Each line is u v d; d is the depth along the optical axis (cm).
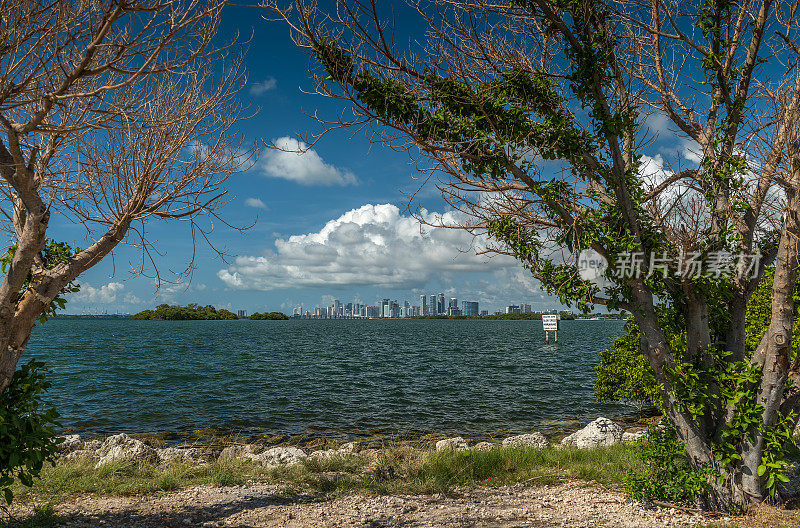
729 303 758
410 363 4291
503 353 5494
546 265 744
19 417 570
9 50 443
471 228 775
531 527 654
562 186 721
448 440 1277
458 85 695
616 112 719
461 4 724
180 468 1040
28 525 639
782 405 695
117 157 586
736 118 729
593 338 9262
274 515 732
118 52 456
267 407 2186
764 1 684
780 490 711
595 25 726
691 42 736
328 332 12312
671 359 718
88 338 8481
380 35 664
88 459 1095
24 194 517
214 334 10612
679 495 732
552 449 1148
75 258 598
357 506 782
